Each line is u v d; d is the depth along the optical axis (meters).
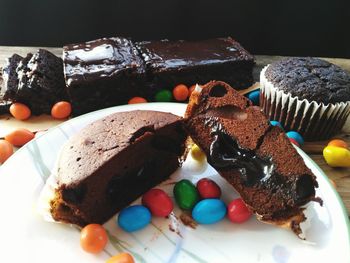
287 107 0.18
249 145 0.13
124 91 0.19
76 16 0.26
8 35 0.26
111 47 0.20
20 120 0.18
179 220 0.14
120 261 0.12
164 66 0.20
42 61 0.20
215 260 0.12
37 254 0.12
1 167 0.14
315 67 0.18
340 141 0.17
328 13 0.26
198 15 0.26
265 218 0.13
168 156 0.15
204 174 0.15
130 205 0.14
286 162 0.13
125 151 0.13
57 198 0.13
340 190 0.16
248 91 0.21
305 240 0.13
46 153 0.15
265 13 0.26
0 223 0.13
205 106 0.14
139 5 0.25
